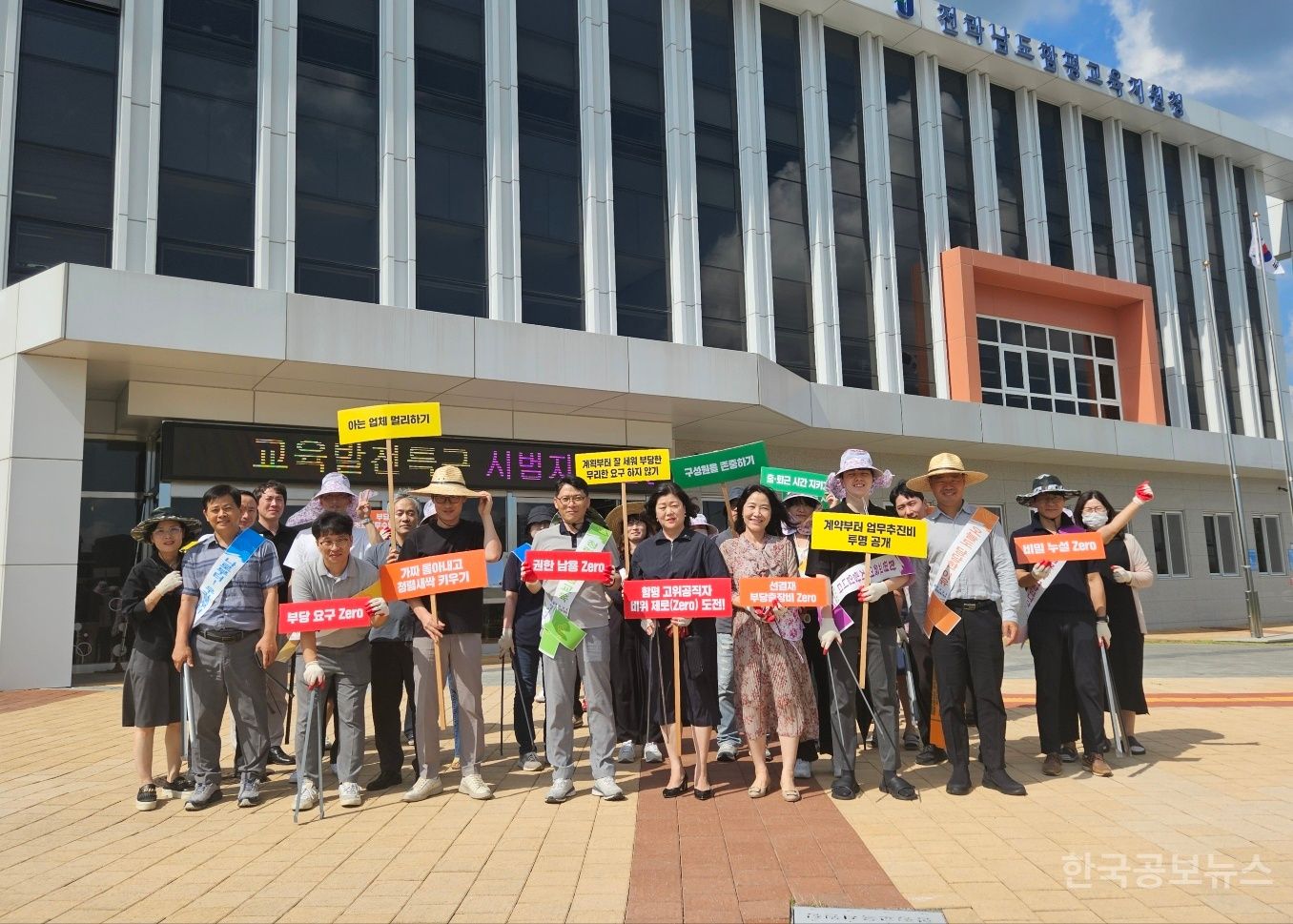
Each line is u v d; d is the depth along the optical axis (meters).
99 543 13.36
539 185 16.23
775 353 18.36
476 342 13.21
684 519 5.81
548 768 6.52
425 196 15.11
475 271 15.40
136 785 6.08
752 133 18.72
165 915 3.69
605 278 16.39
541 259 16.06
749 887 3.90
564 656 5.55
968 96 22.41
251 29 14.08
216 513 5.64
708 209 18.08
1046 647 6.01
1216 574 25.28
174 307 11.29
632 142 17.38
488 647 14.57
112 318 10.93
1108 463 22.84
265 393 13.45
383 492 14.06
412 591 5.49
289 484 13.38
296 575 5.64
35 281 11.06
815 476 7.52
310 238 14.07
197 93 13.50
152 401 12.68
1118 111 24.42
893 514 5.95
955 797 5.38
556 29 16.86
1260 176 28.36
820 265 19.11
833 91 20.28
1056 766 5.92
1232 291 26.84
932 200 21.11
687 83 18.08
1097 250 24.02
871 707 5.55
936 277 20.84
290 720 7.22
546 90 16.58
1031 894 3.75
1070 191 23.67
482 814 5.21
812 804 5.27
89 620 13.09
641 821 4.97
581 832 4.80
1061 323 23.22
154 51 13.14
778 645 5.54
